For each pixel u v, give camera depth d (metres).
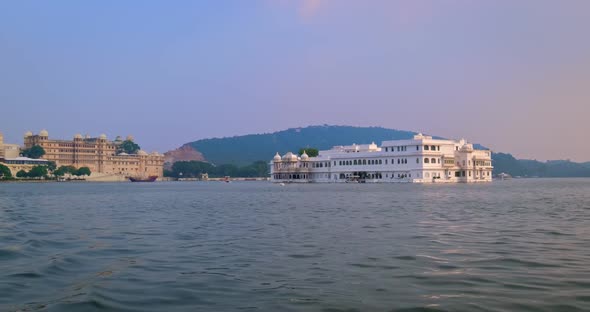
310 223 43.19
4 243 32.12
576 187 146.75
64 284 20.69
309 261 25.03
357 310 16.59
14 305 17.67
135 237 34.88
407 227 39.47
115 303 17.81
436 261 24.70
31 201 85.38
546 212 53.50
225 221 46.09
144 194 117.31
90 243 32.03
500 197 85.81
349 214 52.19
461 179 199.50
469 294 18.34
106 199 92.56
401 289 19.17
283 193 113.31
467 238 32.88
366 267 23.38
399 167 193.88
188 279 21.28
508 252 27.19
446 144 194.62
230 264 24.48
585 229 37.59
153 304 17.66
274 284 20.22
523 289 18.98
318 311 16.52
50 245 31.27
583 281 20.17
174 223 44.69
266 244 30.89
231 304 17.48
